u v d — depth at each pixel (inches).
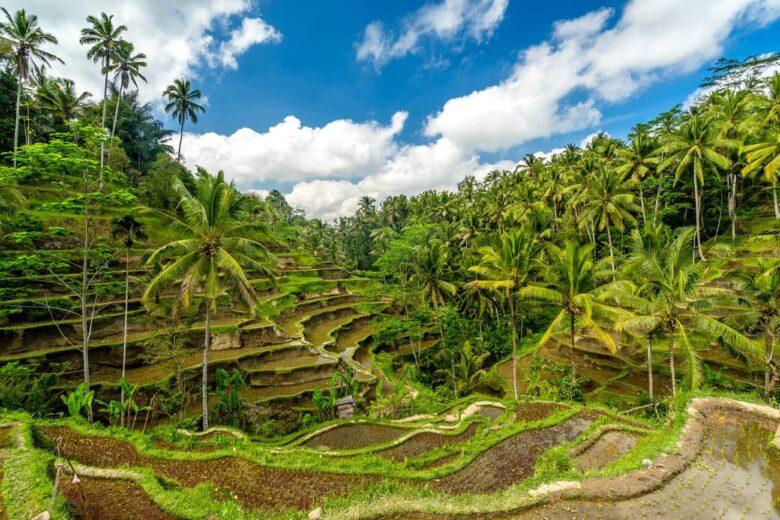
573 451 528.1
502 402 800.9
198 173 763.4
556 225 1942.7
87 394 627.5
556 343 1350.9
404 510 349.4
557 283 838.5
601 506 352.2
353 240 3316.9
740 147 1170.0
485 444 577.0
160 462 507.2
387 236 2859.3
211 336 1091.9
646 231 778.8
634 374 1067.9
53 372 821.2
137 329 1016.2
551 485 385.7
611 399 912.9
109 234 876.0
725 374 920.9
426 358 1396.4
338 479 482.3
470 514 344.2
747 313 755.4
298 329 1357.0
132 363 926.4
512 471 507.2
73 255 970.7
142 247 1232.2
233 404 816.3
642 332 1150.3
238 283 742.5
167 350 778.8
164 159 1831.9
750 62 1643.7
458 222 2373.3
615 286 791.7
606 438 564.7
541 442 585.3
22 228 744.3
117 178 754.2
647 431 564.7
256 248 777.6
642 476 396.5
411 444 632.4
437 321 1350.9
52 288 949.2
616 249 1589.6
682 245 696.4
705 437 475.8
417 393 1003.9
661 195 1542.8
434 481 485.1
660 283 719.7
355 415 871.7
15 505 327.9
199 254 749.3
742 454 436.8
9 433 480.4
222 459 524.4
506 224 2044.8
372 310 1694.1
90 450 507.8
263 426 786.2
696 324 694.5
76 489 388.5
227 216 770.2
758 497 361.7
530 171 2517.2
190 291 696.4
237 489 452.8
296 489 456.4
